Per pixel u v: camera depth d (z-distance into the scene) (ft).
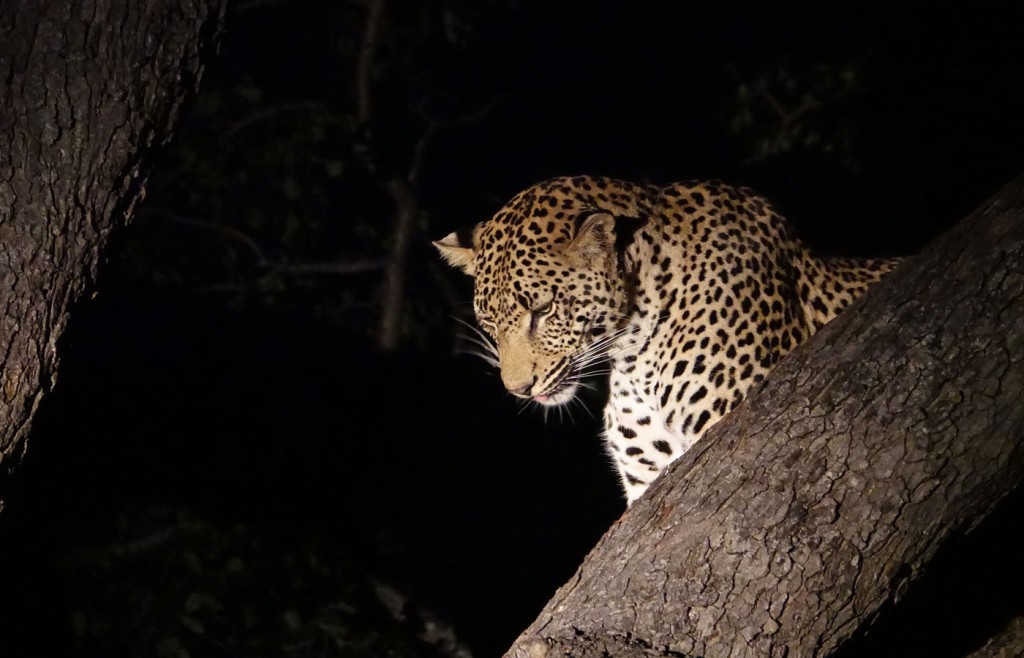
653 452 24.97
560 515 42.96
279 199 50.60
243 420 43.62
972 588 23.17
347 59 52.29
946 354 14.69
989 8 42.24
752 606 15.74
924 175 43.52
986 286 14.53
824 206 45.19
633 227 23.75
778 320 23.50
